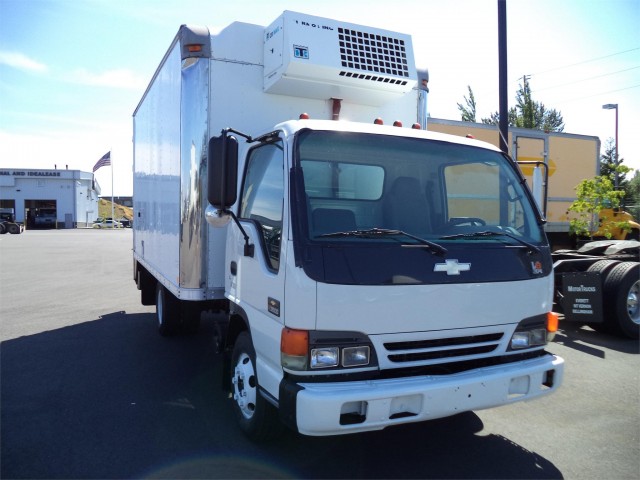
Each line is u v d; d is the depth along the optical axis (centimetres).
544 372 380
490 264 373
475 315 363
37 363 641
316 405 308
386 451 412
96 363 640
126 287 1328
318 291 322
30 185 6322
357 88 514
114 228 6300
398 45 521
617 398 525
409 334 342
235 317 456
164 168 623
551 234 1230
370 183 384
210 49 500
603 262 764
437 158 414
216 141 377
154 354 679
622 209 1374
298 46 471
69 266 1839
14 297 1162
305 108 533
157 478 367
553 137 1231
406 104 572
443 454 409
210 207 401
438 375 344
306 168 360
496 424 465
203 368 621
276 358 348
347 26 500
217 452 407
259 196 410
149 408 497
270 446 417
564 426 461
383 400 318
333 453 407
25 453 405
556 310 820
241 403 428
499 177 433
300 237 334
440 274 352
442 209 409
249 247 402
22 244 3009
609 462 397
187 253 507
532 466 391
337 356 327
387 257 342
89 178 6831
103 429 449
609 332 756
